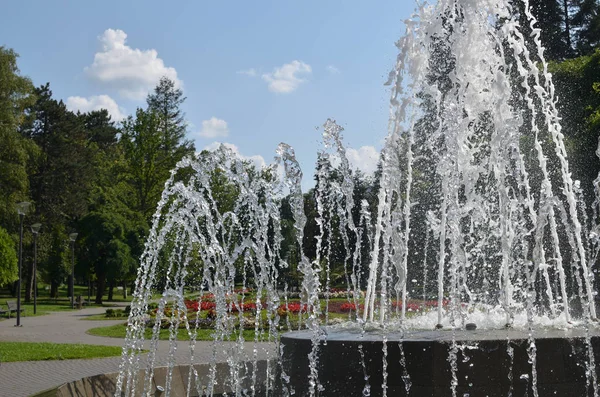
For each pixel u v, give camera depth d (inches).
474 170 220.1
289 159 215.5
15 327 737.0
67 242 1694.1
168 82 1766.7
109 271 1430.9
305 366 164.2
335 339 160.1
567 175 257.6
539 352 149.7
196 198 272.1
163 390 219.1
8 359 401.1
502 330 169.8
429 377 147.8
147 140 1641.2
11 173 1133.1
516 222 280.8
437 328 182.4
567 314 206.5
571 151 550.0
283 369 174.9
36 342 520.4
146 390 215.5
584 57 636.1
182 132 1750.7
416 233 524.1
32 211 1421.0
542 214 219.5
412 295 515.2
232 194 1147.3
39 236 1553.9
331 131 239.0
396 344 151.6
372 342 154.0
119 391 209.0
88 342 522.9
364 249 642.2
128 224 1487.5
